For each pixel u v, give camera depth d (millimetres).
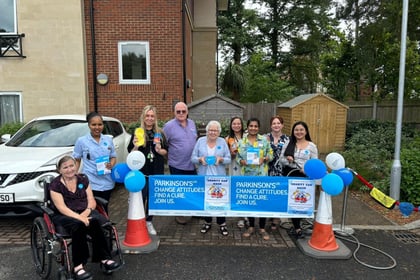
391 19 11453
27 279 3422
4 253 3973
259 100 19234
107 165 4008
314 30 27375
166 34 10109
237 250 4086
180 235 4547
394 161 5703
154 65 10195
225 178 4352
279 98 19312
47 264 3336
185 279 3424
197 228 4805
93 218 3348
